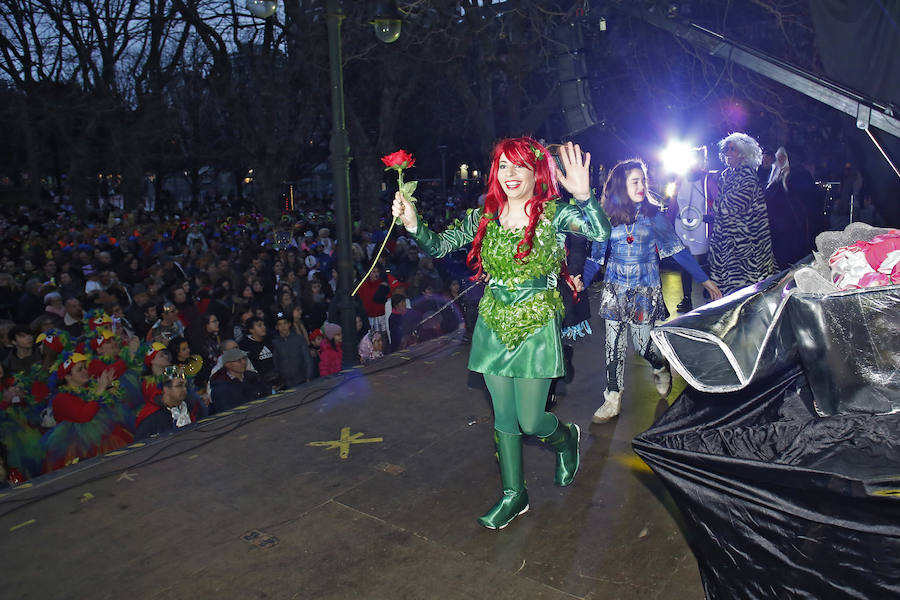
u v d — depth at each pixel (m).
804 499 2.12
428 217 29.17
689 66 15.54
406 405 5.29
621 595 2.90
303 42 17.55
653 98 21.25
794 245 6.48
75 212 26.14
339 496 3.88
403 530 3.49
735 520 2.29
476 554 3.25
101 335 5.79
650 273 4.61
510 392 3.37
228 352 6.52
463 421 4.93
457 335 7.30
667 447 2.45
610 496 3.72
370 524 3.56
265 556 3.31
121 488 4.07
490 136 17.83
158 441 4.76
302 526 3.57
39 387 6.05
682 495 2.42
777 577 2.24
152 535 3.54
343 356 7.94
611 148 26.86
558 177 3.12
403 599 2.94
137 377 5.81
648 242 4.57
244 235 17.42
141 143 27.28
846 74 3.46
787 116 20.73
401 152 3.32
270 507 3.79
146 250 15.99
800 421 2.37
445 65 18.48
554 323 3.28
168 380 5.45
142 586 3.11
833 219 18.83
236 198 45.97
